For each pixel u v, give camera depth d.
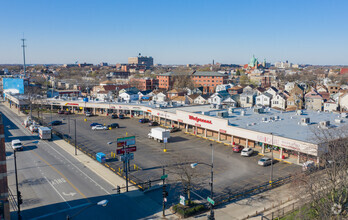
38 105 131.38
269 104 127.69
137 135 85.81
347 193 36.62
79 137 83.31
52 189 47.34
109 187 48.41
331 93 172.25
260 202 43.44
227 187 48.56
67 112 123.31
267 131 66.38
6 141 78.19
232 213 40.03
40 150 69.69
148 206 42.00
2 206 35.00
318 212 36.44
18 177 52.44
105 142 77.69
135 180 51.31
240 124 74.56
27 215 38.91
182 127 95.06
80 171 55.75
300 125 72.75
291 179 49.28
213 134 83.06
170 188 48.25
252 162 61.06
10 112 128.75
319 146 52.59
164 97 137.88
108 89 166.50
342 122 75.50
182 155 65.31
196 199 43.78
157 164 59.56
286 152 64.56
